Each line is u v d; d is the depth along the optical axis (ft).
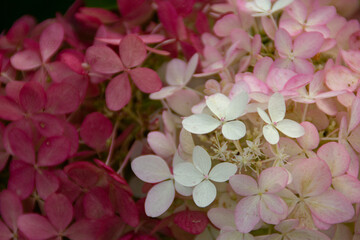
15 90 1.12
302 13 1.16
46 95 1.09
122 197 1.08
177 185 1.03
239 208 0.98
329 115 1.06
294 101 1.06
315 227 1.01
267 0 1.18
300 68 1.09
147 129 1.18
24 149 1.07
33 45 1.20
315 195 0.99
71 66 1.11
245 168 1.00
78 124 1.17
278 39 1.10
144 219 1.10
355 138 1.03
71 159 1.13
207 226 1.09
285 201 1.00
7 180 1.15
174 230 1.10
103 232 1.09
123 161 1.16
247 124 1.06
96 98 1.20
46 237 1.06
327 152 1.00
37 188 1.08
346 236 1.04
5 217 1.09
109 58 1.10
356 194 0.99
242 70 1.15
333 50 1.17
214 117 1.02
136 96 1.19
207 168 0.99
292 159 1.01
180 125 1.12
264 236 1.01
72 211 1.06
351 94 1.03
